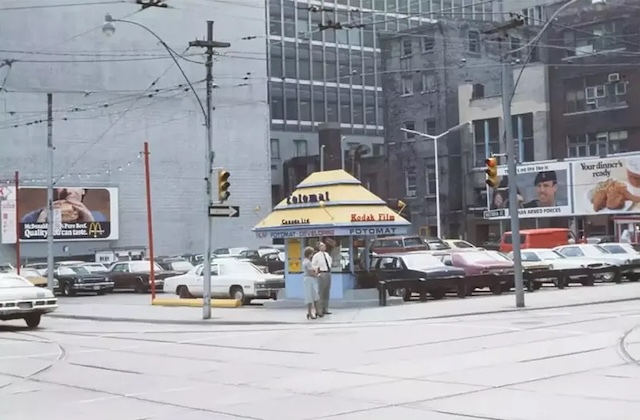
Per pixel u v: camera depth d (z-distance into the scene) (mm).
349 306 27391
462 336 18344
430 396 11070
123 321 27531
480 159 66250
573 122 60969
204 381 13398
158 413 10688
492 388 11508
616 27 59406
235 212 26266
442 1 88312
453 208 67688
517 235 26109
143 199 64562
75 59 62406
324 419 9789
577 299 27688
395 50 72375
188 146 66375
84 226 61594
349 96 90812
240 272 32719
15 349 19312
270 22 86125
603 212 56062
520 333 18469
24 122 60312
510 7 75250
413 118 71062
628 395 10648
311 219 28094
